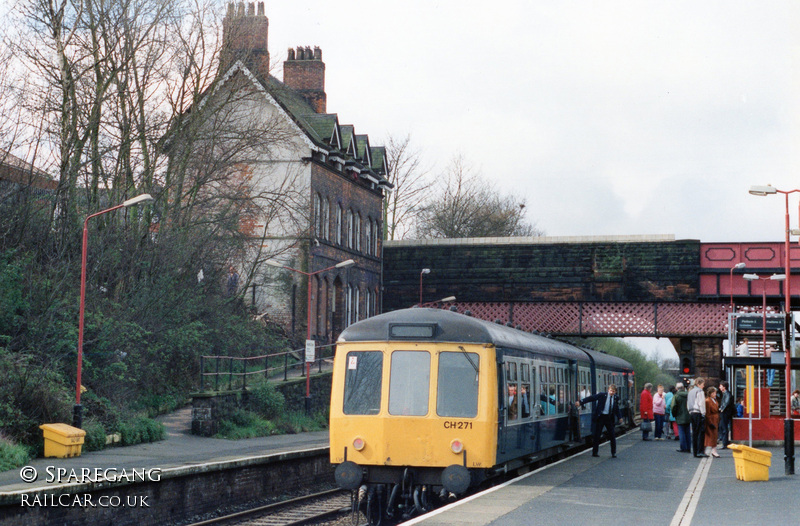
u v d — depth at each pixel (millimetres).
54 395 29047
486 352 20969
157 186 45750
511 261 66812
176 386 42562
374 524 20922
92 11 42562
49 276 36438
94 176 42250
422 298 69438
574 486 21828
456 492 20156
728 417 34406
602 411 30906
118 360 36344
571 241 65562
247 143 49312
